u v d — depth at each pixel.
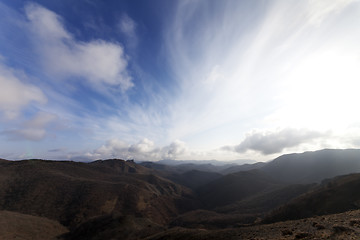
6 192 109.00
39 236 65.44
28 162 161.25
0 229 58.22
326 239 12.57
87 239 65.38
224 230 29.42
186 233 35.56
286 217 54.94
